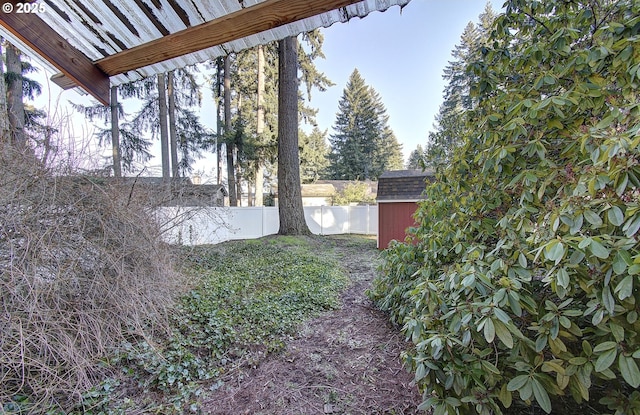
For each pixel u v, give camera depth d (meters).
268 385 2.16
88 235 2.68
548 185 1.69
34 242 2.24
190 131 13.84
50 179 2.61
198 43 1.91
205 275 4.62
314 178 23.20
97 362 2.12
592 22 1.92
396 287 3.01
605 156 1.22
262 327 2.96
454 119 3.30
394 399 1.99
